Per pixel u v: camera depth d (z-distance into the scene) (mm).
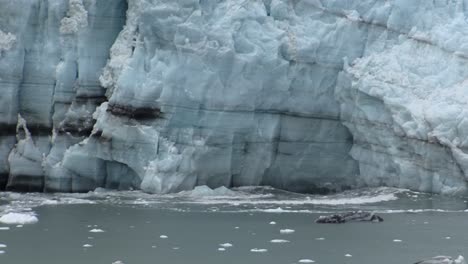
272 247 80250
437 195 118500
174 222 94812
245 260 74062
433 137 117562
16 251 77750
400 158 122062
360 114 125125
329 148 127750
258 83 122688
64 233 87188
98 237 85062
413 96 121438
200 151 120500
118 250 78375
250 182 125812
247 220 96625
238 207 107812
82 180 123188
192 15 121500
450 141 117188
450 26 125812
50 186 123125
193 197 116688
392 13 127375
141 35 122375
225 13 123562
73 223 93625
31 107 125000
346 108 126812
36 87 124938
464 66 123062
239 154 123812
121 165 122812
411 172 121312
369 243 82812
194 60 120812
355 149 127562
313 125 126875
